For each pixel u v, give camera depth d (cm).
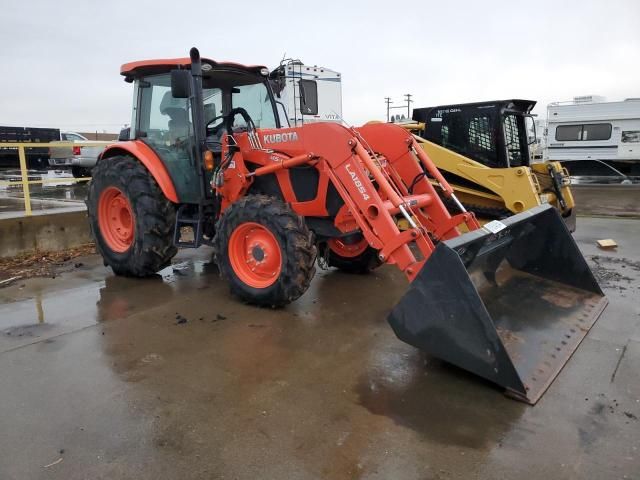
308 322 397
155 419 260
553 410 266
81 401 278
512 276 373
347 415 264
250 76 525
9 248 610
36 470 221
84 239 690
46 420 259
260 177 452
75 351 343
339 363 324
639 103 1711
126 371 314
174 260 608
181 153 478
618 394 282
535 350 313
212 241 478
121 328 385
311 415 264
